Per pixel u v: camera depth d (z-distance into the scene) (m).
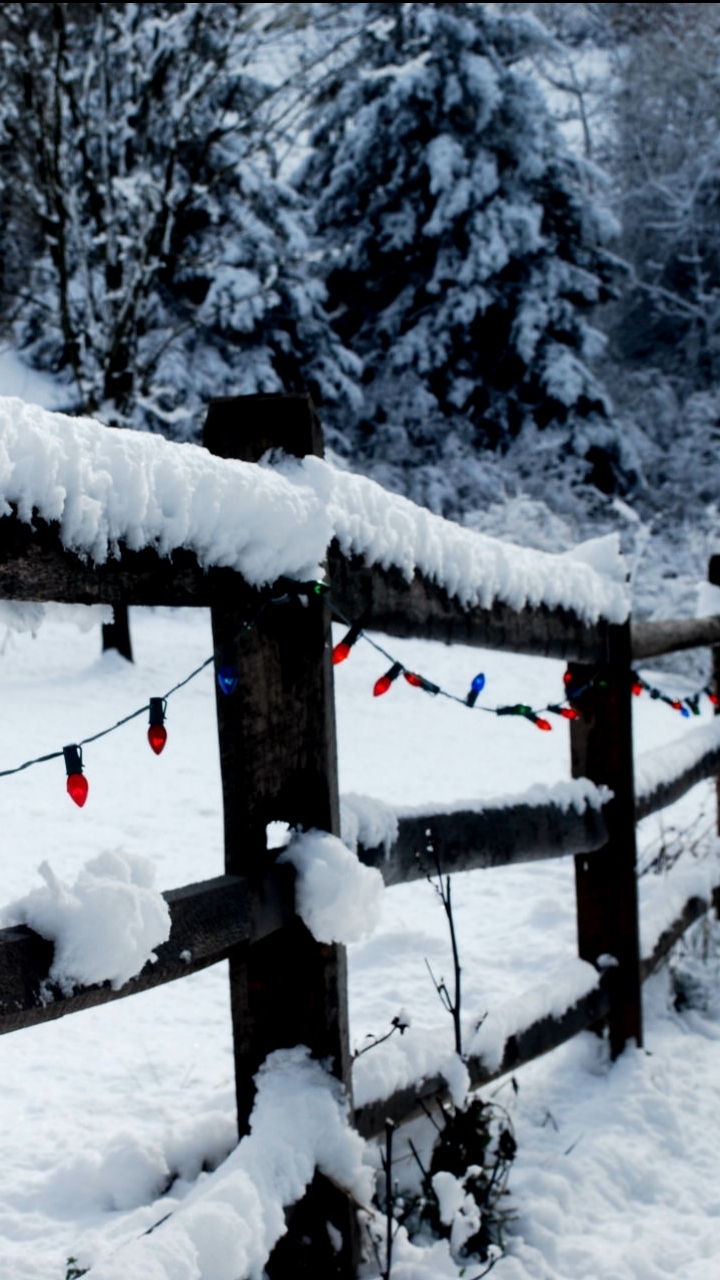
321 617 2.01
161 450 1.60
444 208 22.03
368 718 10.61
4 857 5.20
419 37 22.48
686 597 15.04
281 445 2.03
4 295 15.23
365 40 20.41
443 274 22.34
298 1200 2.00
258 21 14.32
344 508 2.05
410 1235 2.37
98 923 1.42
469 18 22.80
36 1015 1.34
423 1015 3.80
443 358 22.16
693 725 11.07
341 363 21.25
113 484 1.49
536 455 21.58
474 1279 2.24
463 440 22.52
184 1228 1.58
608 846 3.47
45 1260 2.18
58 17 12.62
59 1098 3.03
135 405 13.70
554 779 8.41
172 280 18.69
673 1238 2.54
